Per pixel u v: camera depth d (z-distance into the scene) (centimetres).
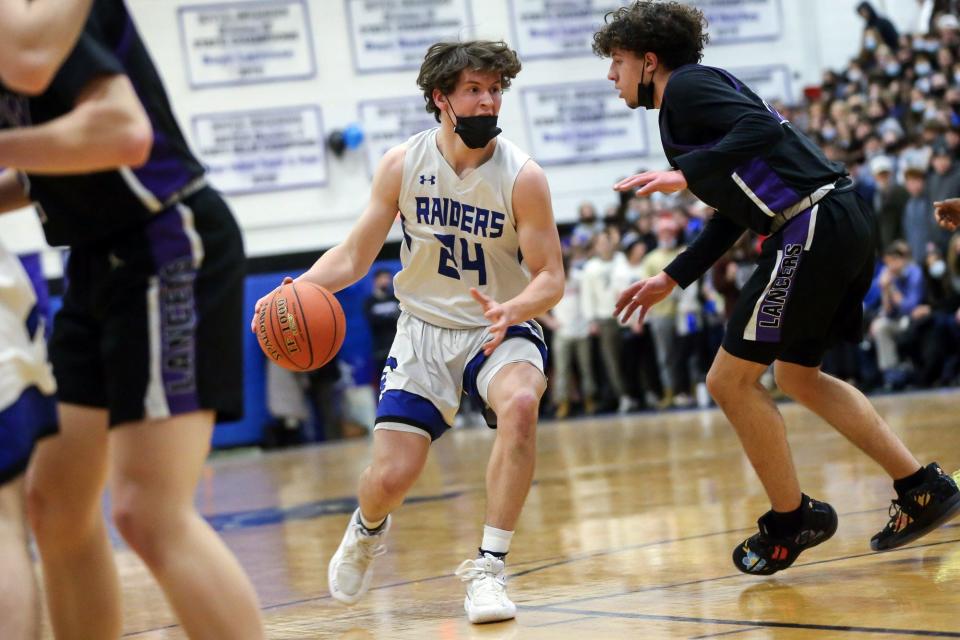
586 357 2631
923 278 2197
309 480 1680
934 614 505
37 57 349
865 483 985
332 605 677
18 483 372
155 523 403
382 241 667
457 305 655
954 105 2434
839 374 2325
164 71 2883
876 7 3150
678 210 2473
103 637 466
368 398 2712
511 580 703
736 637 494
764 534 646
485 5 3045
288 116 2934
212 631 401
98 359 432
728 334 643
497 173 637
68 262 439
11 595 354
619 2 3114
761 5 3177
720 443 1576
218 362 415
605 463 1460
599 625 547
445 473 1580
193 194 425
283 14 2933
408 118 3000
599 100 3098
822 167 635
